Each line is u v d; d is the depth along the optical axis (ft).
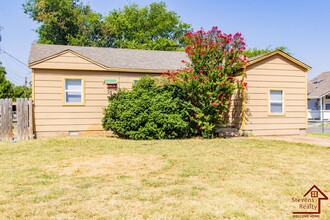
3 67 100.99
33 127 37.63
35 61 37.50
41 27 101.19
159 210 11.89
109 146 29.86
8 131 35.04
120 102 37.09
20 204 12.68
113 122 36.81
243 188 14.90
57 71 38.83
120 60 45.39
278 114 41.52
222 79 36.11
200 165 20.61
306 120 43.06
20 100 35.96
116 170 19.27
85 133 40.19
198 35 37.01
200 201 12.97
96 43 104.37
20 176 17.57
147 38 115.55
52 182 16.25
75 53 39.24
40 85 38.06
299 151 26.99
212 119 37.91
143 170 19.24
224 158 23.32
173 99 37.83
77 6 107.96
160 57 50.75
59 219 11.04
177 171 18.84
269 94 41.11
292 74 42.32
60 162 21.88
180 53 55.01
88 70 40.09
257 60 40.04
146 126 36.01
